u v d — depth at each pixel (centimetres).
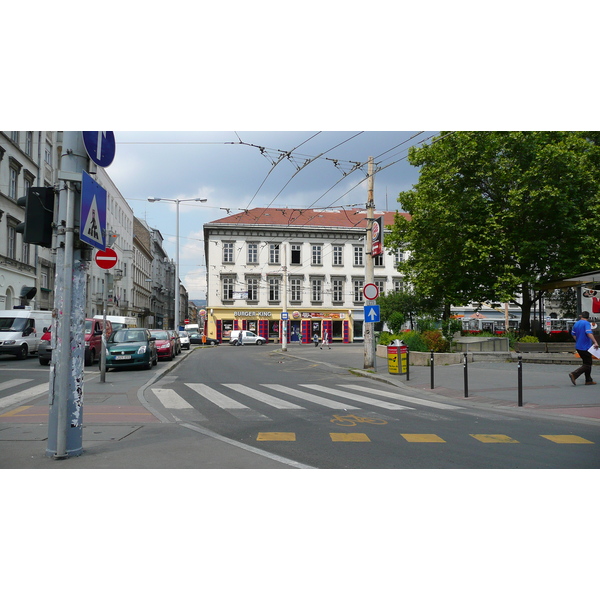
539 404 1118
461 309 5912
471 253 2473
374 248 1867
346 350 3744
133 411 1005
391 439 784
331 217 6469
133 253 6812
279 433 820
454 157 2534
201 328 6762
